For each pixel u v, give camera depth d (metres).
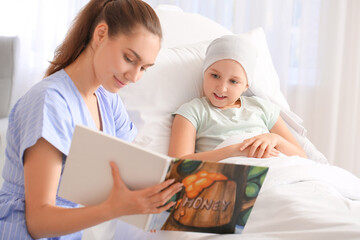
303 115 2.78
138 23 0.93
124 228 1.16
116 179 0.80
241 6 2.73
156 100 1.61
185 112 1.55
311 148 1.74
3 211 0.93
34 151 0.89
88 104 1.12
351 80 2.73
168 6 2.15
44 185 0.87
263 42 2.02
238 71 1.53
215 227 0.91
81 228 0.82
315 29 2.71
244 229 1.01
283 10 2.70
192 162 0.78
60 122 0.93
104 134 0.80
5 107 2.31
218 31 2.01
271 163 1.24
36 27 2.92
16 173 0.97
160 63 1.68
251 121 1.58
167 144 1.57
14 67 2.36
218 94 1.55
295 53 2.77
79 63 1.07
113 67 0.95
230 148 1.38
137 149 0.78
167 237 1.01
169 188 0.79
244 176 0.83
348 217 0.95
